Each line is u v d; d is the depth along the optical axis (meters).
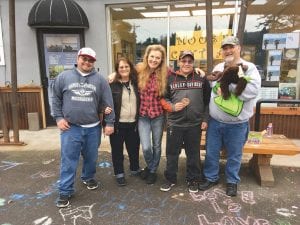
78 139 3.22
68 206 3.24
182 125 3.35
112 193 3.53
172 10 6.09
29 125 6.46
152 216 3.04
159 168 4.29
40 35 6.36
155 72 3.45
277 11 5.75
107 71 6.44
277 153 3.57
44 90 6.59
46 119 6.71
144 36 6.34
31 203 3.32
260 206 3.21
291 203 3.28
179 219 2.98
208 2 4.05
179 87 3.29
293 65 5.86
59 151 5.09
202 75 3.33
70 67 6.53
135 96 3.54
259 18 5.80
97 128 3.37
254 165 3.98
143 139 3.58
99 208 3.20
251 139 3.81
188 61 3.22
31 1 6.22
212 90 3.29
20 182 3.87
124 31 6.41
